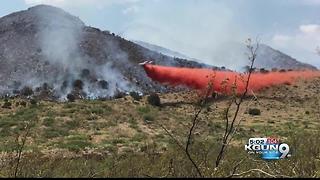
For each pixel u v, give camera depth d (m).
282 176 6.76
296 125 58.22
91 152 40.09
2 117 67.38
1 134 49.22
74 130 60.03
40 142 47.25
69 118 66.75
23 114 69.69
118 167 11.99
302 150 10.06
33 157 12.81
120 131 59.09
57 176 10.41
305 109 93.62
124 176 10.10
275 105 95.56
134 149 40.19
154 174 9.43
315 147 10.17
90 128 61.38
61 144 45.38
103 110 73.25
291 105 98.06
